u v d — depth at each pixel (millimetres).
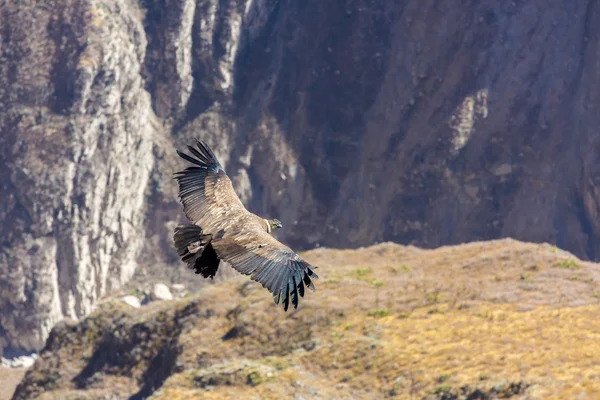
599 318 44594
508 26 123062
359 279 57844
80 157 117750
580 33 121312
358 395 42188
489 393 37062
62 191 116125
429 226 118250
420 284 53844
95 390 60188
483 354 41688
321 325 51500
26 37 122938
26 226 115875
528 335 43219
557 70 120875
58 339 65875
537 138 119062
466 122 120500
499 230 116938
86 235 116562
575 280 51125
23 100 120812
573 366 37469
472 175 118625
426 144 121062
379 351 45562
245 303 58094
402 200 119750
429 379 40844
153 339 61062
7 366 109625
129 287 117812
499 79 122000
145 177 123312
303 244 121250
